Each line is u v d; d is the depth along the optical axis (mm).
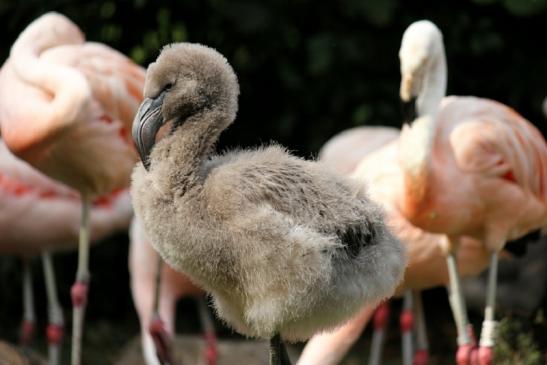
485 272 14336
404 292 11828
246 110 16109
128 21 15594
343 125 15820
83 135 10367
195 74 7148
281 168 7023
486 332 10031
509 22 14961
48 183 12859
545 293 14086
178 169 6941
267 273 6828
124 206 13195
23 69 10414
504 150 9867
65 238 13039
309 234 6770
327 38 14539
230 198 6828
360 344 15523
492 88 15344
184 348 13383
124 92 10852
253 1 14461
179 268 7129
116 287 16844
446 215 9703
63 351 15086
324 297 6945
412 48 9500
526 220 10203
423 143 9477
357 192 7203
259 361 13172
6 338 15938
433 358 14734
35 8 15133
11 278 16234
